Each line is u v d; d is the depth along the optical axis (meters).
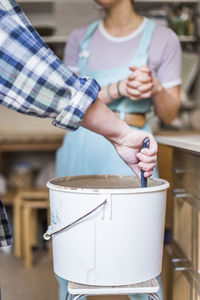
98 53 1.73
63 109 0.88
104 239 0.96
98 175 1.28
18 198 3.11
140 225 0.97
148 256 1.00
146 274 1.00
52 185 1.01
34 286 2.60
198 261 1.36
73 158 1.68
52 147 3.53
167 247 1.93
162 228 1.04
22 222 3.12
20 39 0.84
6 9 0.86
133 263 0.98
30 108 0.86
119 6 1.66
